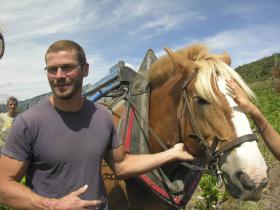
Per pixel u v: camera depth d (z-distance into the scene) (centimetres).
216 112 283
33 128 253
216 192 659
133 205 338
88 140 262
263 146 820
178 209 345
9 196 243
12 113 746
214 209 664
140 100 347
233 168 271
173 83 332
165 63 343
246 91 292
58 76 251
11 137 252
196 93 297
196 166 313
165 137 336
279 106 1475
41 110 259
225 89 287
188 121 309
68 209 235
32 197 240
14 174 250
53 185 255
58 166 254
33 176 259
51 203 236
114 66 384
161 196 324
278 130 1114
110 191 345
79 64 256
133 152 333
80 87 261
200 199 729
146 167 292
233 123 276
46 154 253
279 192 646
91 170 261
